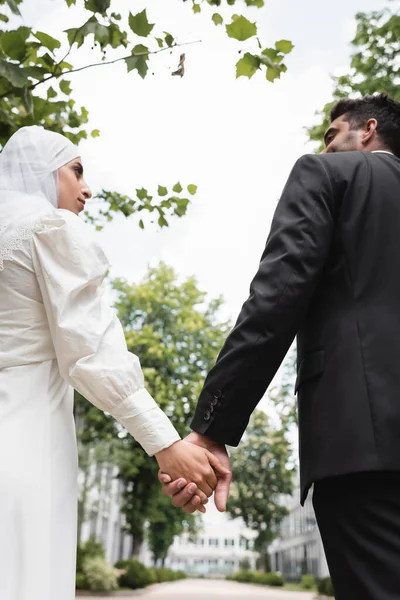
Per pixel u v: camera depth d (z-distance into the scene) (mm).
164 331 27219
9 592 1520
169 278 28000
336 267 1670
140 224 4414
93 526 34156
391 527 1403
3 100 3812
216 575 88938
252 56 3020
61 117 4246
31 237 1831
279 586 44938
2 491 1585
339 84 10211
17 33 3084
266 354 1603
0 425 1676
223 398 1639
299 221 1669
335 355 1574
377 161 1806
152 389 24000
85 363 1724
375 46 9977
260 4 3082
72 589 1689
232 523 96688
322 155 1803
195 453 1724
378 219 1673
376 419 1460
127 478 27328
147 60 2953
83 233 1863
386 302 1581
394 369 1505
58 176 2152
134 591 26875
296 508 54312
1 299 1834
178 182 4293
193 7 3037
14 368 1784
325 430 1524
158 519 28297
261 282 1638
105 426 24781
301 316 1624
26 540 1570
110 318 1824
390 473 1434
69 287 1767
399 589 1343
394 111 2105
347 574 1466
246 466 37781
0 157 2141
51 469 1703
